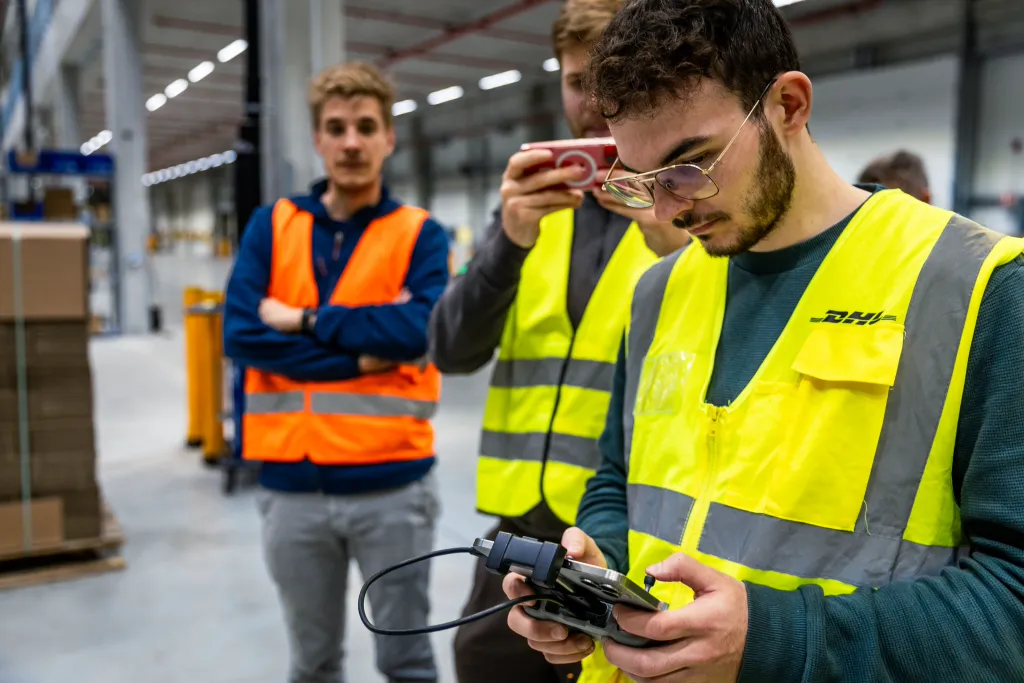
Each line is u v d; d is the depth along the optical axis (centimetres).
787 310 82
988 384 69
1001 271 70
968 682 64
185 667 244
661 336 96
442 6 1080
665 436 91
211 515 384
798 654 67
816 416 76
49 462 297
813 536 75
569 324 132
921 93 858
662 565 70
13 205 569
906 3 877
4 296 279
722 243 80
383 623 179
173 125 2220
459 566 321
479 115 1683
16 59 1662
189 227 3127
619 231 132
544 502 129
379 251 184
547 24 1119
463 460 469
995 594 65
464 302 131
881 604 68
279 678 239
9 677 236
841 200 82
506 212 121
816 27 982
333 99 178
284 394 178
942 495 71
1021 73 785
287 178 420
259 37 405
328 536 177
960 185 829
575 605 77
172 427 567
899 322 73
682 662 67
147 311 1089
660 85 71
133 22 1036
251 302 181
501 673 130
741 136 73
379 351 172
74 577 309
